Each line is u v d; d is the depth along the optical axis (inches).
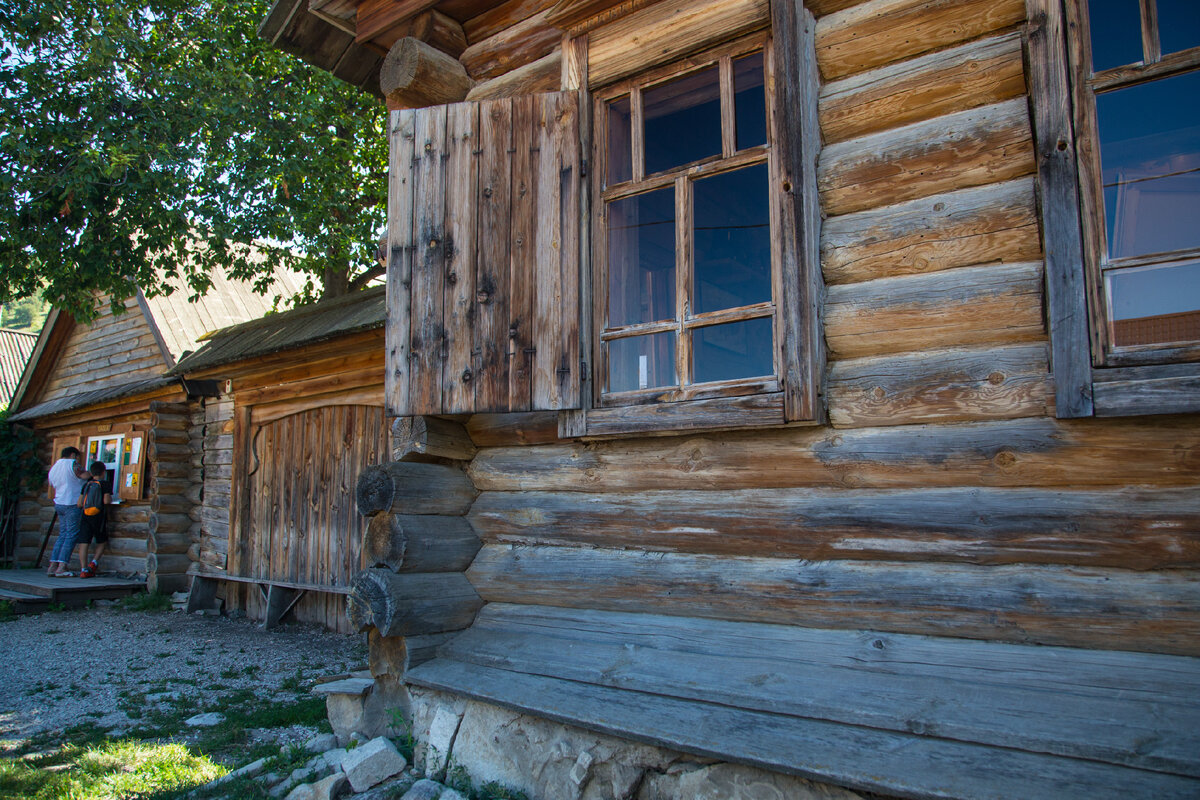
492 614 153.3
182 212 363.3
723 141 130.6
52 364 567.2
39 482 542.3
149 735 179.2
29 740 178.2
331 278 475.2
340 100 426.3
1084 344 98.6
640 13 141.2
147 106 352.2
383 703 154.5
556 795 126.0
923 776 92.2
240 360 318.7
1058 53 103.8
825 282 122.6
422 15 170.9
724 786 110.1
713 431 128.0
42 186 344.2
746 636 121.7
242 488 335.9
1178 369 93.0
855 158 121.6
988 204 110.3
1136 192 109.3
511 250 145.9
